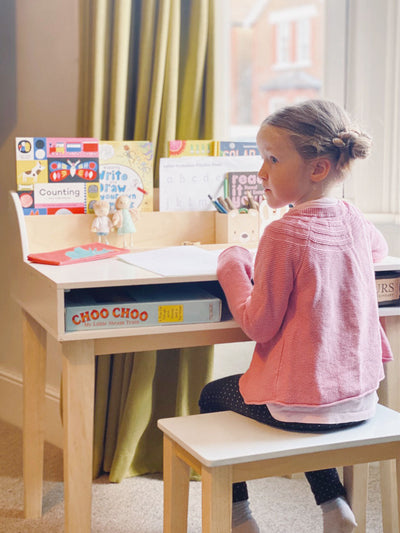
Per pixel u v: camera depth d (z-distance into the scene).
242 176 1.83
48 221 1.67
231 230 1.76
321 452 1.17
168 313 1.31
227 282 1.29
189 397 1.94
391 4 1.82
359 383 1.21
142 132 1.91
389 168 1.86
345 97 1.96
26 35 2.23
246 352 2.05
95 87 1.86
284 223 1.18
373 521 1.68
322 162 1.21
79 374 1.28
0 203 2.37
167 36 1.86
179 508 1.26
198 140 1.86
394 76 1.83
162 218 1.77
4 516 1.72
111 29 1.87
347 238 1.22
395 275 1.49
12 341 2.38
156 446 2.00
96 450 1.96
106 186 1.73
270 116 1.26
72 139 1.69
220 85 1.93
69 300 1.33
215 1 1.87
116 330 1.27
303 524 1.67
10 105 2.31
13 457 2.07
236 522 1.37
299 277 1.17
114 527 1.68
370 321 1.25
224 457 1.09
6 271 2.37
